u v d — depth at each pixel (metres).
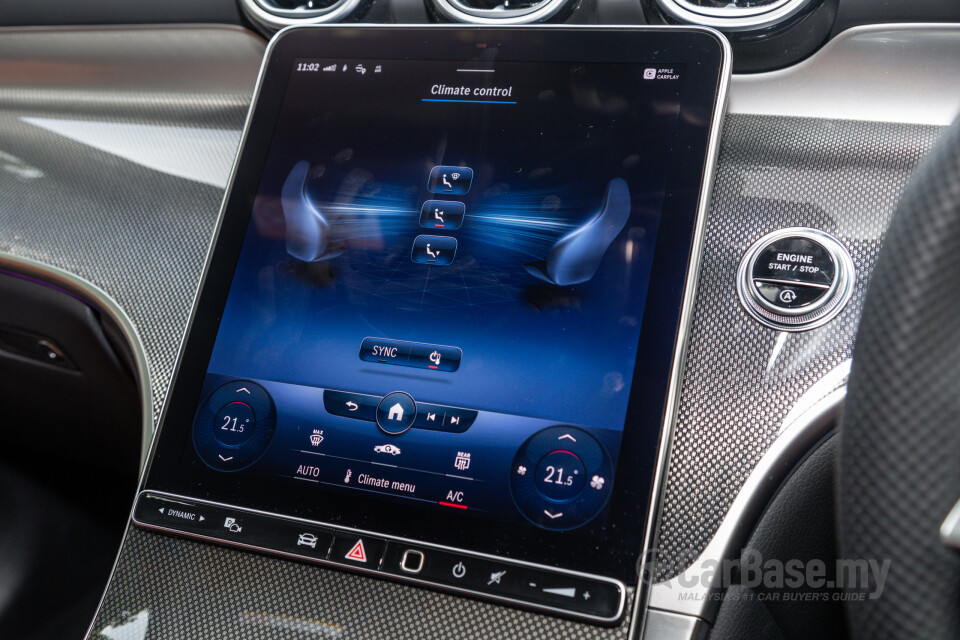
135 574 0.66
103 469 1.10
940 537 0.39
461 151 0.72
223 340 0.70
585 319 0.64
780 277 0.68
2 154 0.96
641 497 0.59
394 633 0.60
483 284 0.67
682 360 0.62
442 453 0.63
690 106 0.68
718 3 0.81
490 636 0.59
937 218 0.41
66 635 0.96
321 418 0.66
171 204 0.88
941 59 0.77
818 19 0.75
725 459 0.63
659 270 0.64
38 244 0.88
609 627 0.58
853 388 0.44
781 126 0.76
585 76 0.72
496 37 0.75
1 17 1.02
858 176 0.71
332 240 0.72
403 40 0.77
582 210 0.68
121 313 0.82
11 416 1.06
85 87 0.99
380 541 0.62
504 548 0.60
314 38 0.80
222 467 0.67
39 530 1.06
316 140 0.76
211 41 0.96
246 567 0.64
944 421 0.41
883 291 0.43
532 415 0.63
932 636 0.41
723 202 0.72
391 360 0.67
